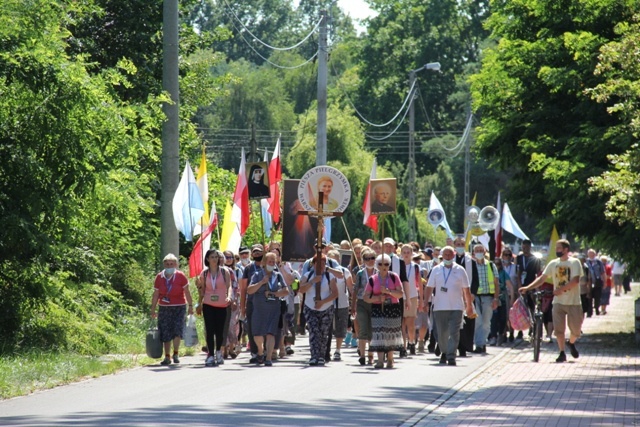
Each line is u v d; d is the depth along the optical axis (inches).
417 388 1009.5
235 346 1344.7
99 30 1985.7
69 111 1253.7
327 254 1350.9
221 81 2375.7
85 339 1330.0
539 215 1877.5
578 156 1649.9
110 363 1177.4
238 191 1550.2
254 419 772.6
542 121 1815.9
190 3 2292.1
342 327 1321.4
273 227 1700.3
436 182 4968.0
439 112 5241.1
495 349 1519.4
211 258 1237.1
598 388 1010.1
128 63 1382.9
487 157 1927.9
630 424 764.6
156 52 2021.4
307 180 1350.9
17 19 1238.3
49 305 1309.1
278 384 1024.9
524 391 984.3
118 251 1599.4
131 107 1355.8
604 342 1653.5
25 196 1266.0
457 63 5059.1
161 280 1245.7
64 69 1242.0
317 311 1237.1
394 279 1201.4
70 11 1483.8
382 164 5177.2
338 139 4222.4
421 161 5260.8
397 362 1284.4
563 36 1733.5
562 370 1203.2
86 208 1360.7
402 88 5049.2
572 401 906.7
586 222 1680.6
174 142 1403.8
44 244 1261.1
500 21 1911.9
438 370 1187.9
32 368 1064.8
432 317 1384.1
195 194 1419.8
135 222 1521.9
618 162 1222.3
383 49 5093.5
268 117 5290.4
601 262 2388.0
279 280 1243.2
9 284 1295.5
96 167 1294.3
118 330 1504.7
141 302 1752.0
